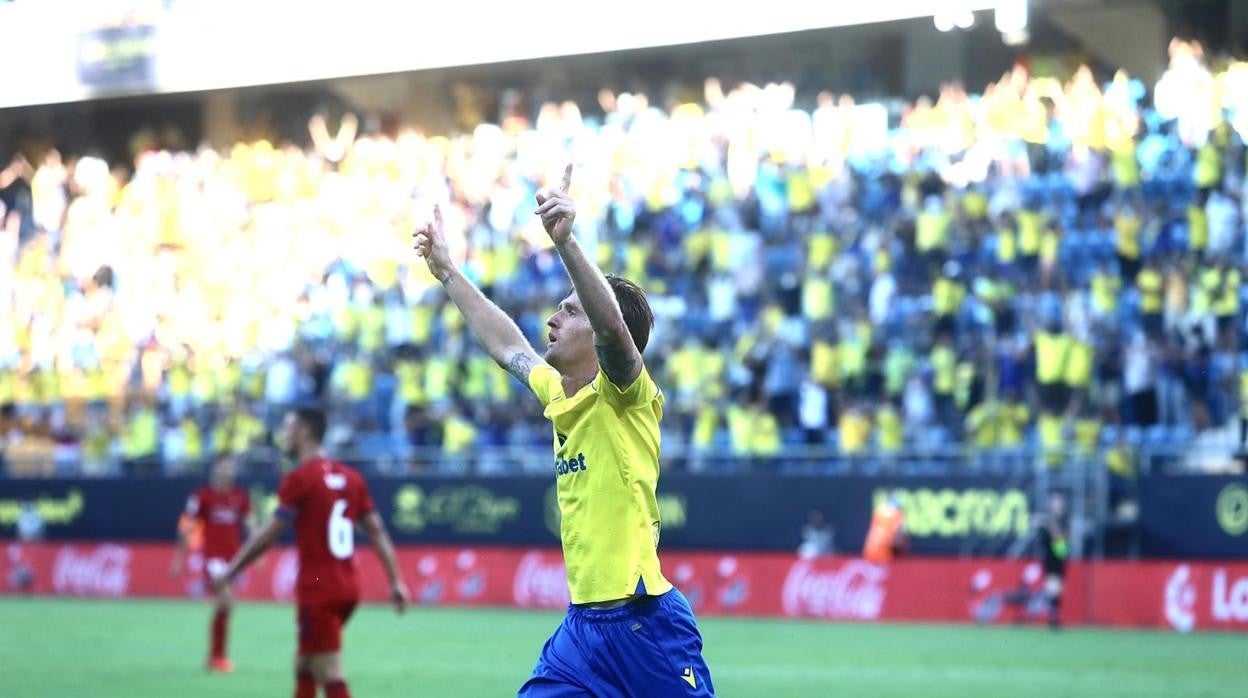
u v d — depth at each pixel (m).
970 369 35.47
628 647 8.14
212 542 22.80
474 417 39.97
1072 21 40.38
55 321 50.69
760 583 32.81
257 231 49.78
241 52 44.53
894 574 31.59
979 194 39.84
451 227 46.69
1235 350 33.81
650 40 40.06
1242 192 37.50
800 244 41.09
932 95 43.81
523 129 47.88
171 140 52.47
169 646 25.86
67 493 39.69
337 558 14.33
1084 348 34.00
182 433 43.09
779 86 45.00
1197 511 29.77
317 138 50.69
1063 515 30.25
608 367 8.05
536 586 34.81
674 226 43.56
